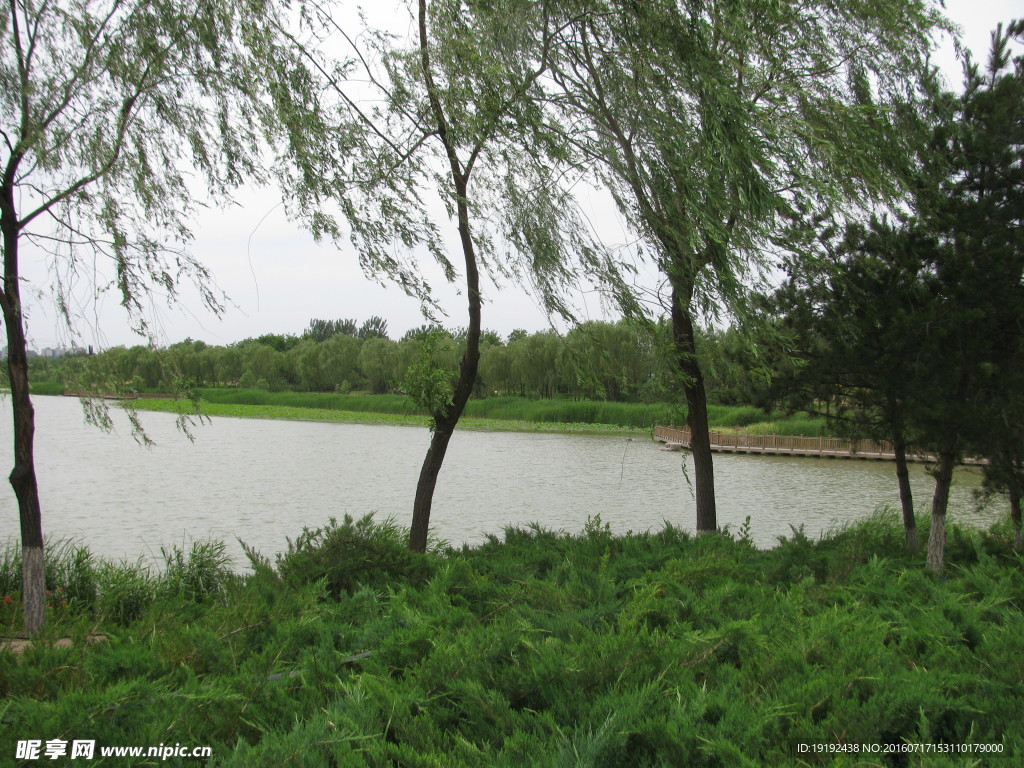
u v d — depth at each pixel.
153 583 8.60
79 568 9.04
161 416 61.06
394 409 72.12
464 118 7.98
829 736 2.77
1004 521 12.55
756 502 24.25
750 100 8.98
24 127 6.57
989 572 5.83
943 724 3.00
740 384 10.74
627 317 8.63
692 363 10.41
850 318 9.36
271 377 84.38
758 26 9.14
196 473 27.95
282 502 21.45
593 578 5.21
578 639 3.85
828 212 9.33
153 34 6.87
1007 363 8.23
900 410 9.36
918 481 30.30
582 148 8.48
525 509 21.22
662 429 50.00
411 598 5.18
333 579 6.25
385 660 3.69
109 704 2.88
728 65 8.81
